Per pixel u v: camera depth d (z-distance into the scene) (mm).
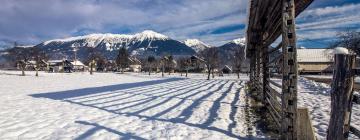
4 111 9938
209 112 9703
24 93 16969
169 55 93062
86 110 10180
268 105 10219
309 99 13062
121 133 6785
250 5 9484
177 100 12953
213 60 50938
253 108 10633
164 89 19266
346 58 3771
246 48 18641
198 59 85562
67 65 102250
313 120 8133
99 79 38281
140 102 12297
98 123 7887
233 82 28719
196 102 12258
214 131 7012
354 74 3799
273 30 10445
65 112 9727
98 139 6254
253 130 7121
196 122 8055
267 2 8047
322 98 13414
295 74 5742
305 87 19938
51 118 8602
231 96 14633
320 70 68812
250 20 11422
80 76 48719
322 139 6172
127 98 13859
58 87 22359
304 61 69375
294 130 5719
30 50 56594
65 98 14078
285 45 5785
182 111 9914
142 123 7922
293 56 5758
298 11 7727
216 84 25016
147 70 94562
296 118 5734
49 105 11492
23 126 7473
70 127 7379
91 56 93125
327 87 18781
